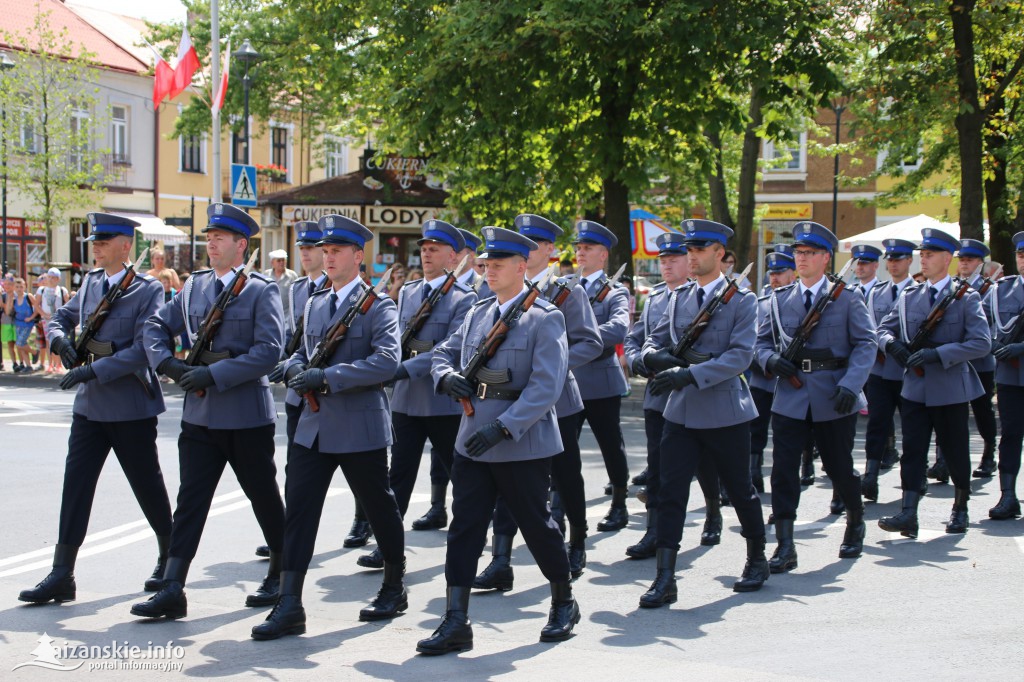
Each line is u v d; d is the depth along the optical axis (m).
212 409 5.68
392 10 17.86
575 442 6.71
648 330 7.52
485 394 5.25
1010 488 8.39
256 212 36.78
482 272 9.39
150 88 35.91
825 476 10.33
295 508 5.50
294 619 5.41
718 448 6.13
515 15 14.99
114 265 6.34
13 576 6.46
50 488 9.13
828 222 33.25
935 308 7.92
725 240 6.44
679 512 6.09
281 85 31.52
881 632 5.50
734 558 7.13
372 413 5.63
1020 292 9.19
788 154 30.75
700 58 14.88
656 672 4.86
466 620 5.18
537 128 16.39
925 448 7.85
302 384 5.45
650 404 7.29
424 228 7.50
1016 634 5.46
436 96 16.28
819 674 4.84
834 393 6.87
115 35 37.53
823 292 6.98
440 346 5.67
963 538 7.71
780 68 15.84
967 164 16.12
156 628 5.51
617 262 16.73
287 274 11.77
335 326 5.71
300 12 19.69
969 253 9.66
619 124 15.99
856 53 17.52
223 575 6.61
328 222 5.86
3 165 27.41
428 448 11.78
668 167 17.80
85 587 6.29
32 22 33.62
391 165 24.31
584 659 5.05
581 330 6.77
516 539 7.81
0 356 19.42
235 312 5.76
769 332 7.16
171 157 36.78
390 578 5.80
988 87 18.25
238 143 38.22
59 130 28.05
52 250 32.25
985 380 10.15
